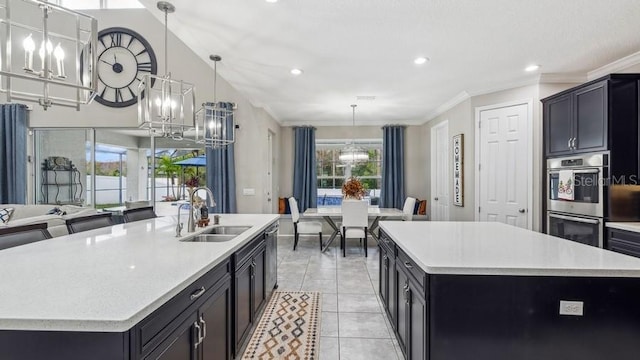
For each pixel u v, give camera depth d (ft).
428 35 8.84
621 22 8.12
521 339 4.69
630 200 9.37
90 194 17.39
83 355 3.09
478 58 10.55
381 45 9.51
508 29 8.49
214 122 10.96
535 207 12.60
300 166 22.36
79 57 5.71
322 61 10.78
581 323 4.64
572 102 10.68
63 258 5.25
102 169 17.40
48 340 3.10
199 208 9.10
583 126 10.23
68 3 16.76
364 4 7.25
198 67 17.30
